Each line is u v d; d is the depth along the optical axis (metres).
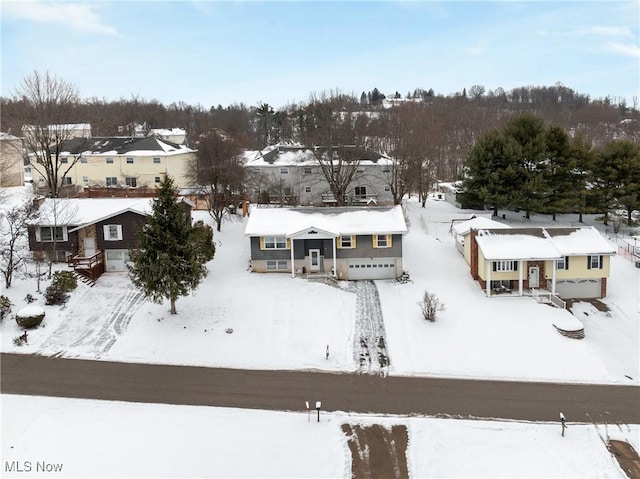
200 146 63.16
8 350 32.72
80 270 41.97
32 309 35.00
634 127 136.38
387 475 23.06
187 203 49.81
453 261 48.06
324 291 41.69
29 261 43.41
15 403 27.36
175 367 31.73
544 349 34.16
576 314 40.06
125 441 24.66
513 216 59.59
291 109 101.31
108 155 72.50
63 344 33.59
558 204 54.56
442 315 38.19
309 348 34.06
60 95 62.00
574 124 143.00
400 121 84.56
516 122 57.41
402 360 32.81
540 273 42.59
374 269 45.03
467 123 113.81
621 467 23.89
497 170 54.34
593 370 32.06
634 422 27.08
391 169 66.75
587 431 26.28
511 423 26.80
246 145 104.50
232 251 49.66
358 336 35.53
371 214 46.47
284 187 67.31
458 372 31.69
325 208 47.50
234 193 61.31
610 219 56.16
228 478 22.59
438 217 58.25
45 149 58.97
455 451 24.69
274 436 25.41
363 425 26.39
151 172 72.88
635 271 46.53
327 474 23.05
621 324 38.78
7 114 77.81
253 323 36.66
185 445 24.53
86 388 29.09
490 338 35.31
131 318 36.72
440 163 92.12
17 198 66.44
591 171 56.78
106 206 46.94
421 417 27.11
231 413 27.17
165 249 35.31
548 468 23.75
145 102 160.50
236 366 32.03
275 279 43.56
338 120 67.62
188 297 39.81
